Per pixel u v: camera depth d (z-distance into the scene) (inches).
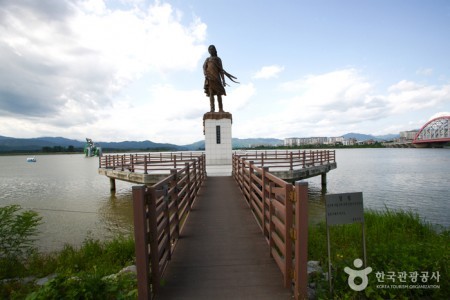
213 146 793.6
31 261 262.5
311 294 143.4
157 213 148.1
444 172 1309.1
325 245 252.2
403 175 1216.8
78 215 598.5
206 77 804.6
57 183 1229.7
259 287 148.4
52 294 125.8
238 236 231.3
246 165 370.3
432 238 279.6
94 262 247.1
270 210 184.9
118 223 525.3
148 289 130.0
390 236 284.0
